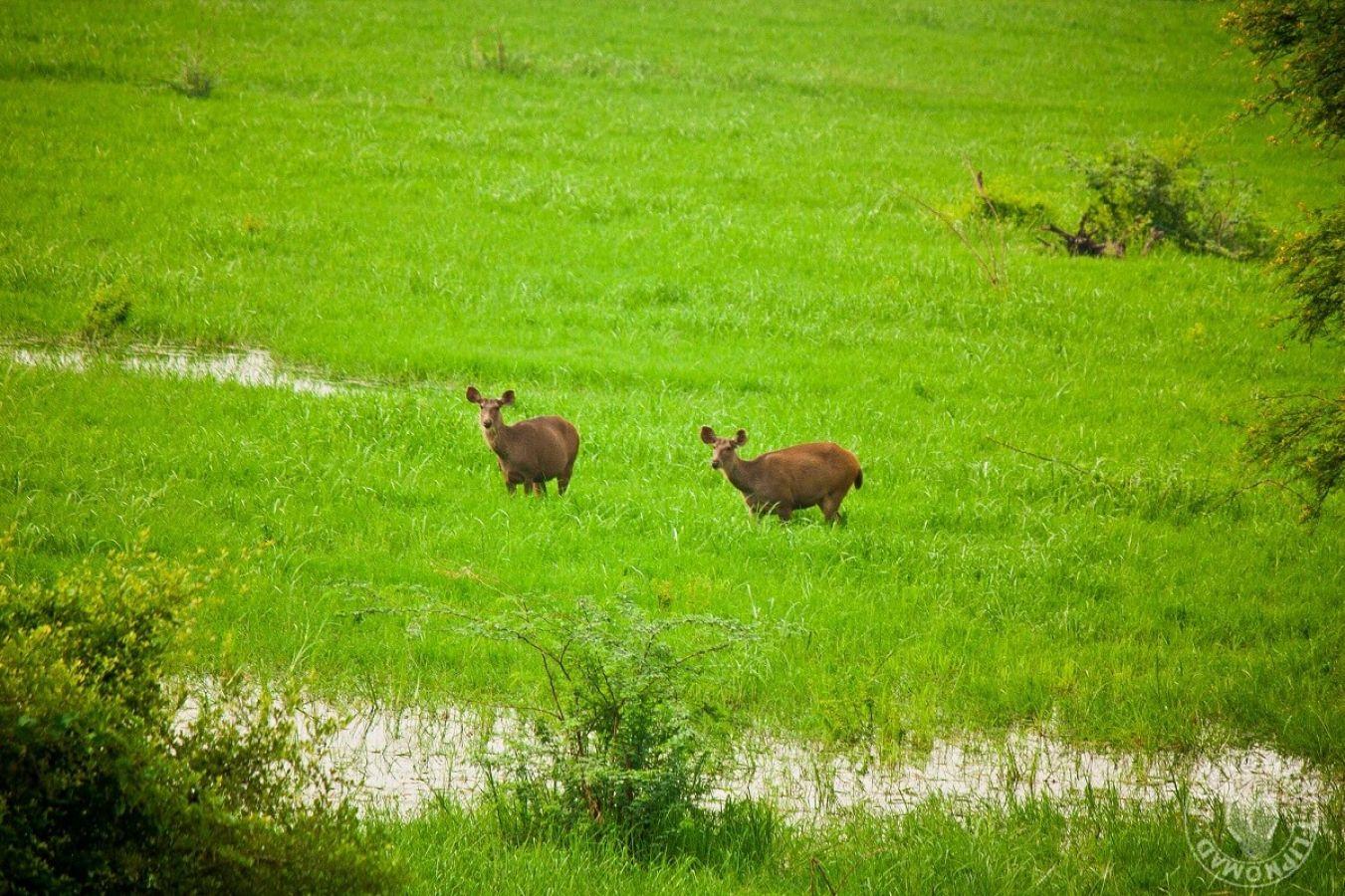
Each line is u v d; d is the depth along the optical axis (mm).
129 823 19625
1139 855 27203
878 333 78812
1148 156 102500
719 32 183250
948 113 149375
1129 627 41375
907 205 109625
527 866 24672
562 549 44844
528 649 36656
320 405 57938
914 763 32844
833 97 152500
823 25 193750
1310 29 36344
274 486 48844
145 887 19609
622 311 80312
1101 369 74000
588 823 26906
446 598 40344
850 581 43531
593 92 143375
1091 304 85312
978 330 80875
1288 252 37156
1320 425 37625
